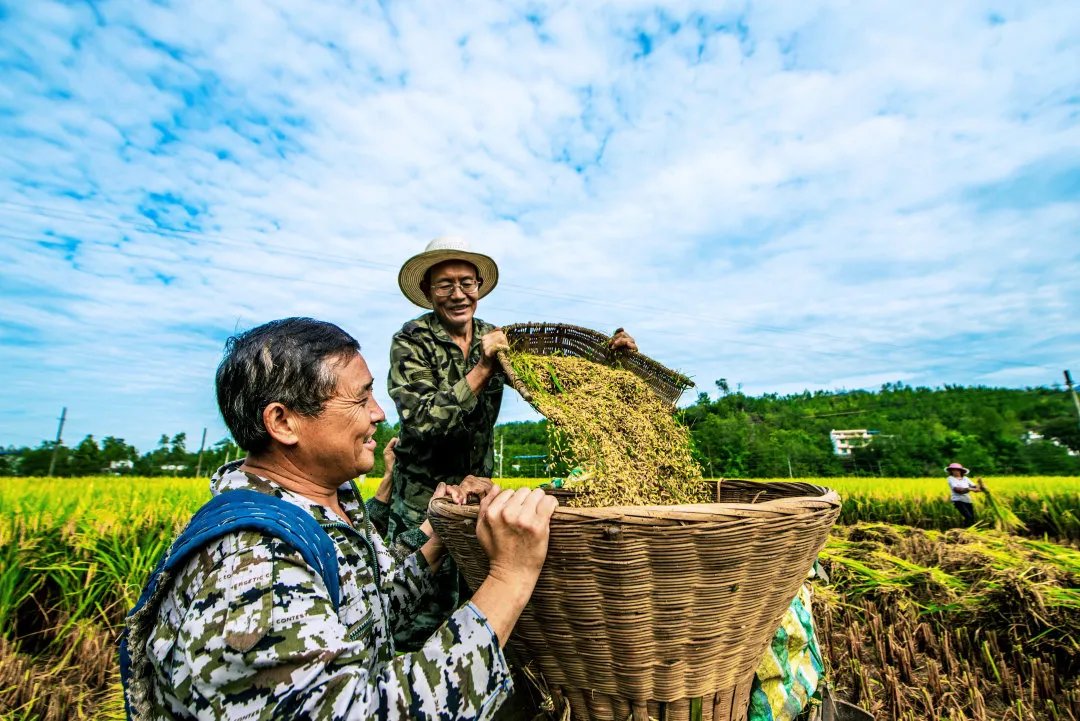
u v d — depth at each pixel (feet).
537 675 5.56
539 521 4.48
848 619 16.67
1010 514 41.34
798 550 5.07
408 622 6.54
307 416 4.65
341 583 4.64
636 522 4.35
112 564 16.97
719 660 5.12
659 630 4.81
